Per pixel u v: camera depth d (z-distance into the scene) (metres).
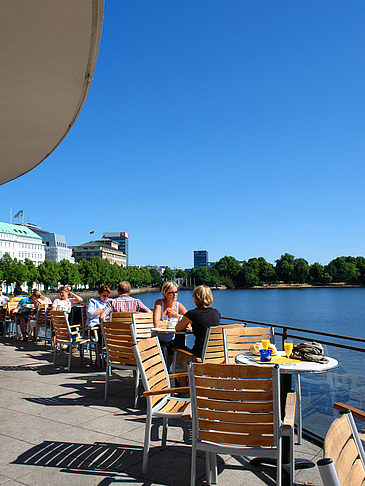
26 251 142.88
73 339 8.64
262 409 3.04
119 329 6.05
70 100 5.76
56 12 3.94
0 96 5.60
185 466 4.00
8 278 104.75
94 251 197.25
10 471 3.90
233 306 92.00
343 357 4.77
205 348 5.48
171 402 4.22
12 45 4.45
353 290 172.00
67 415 5.52
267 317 68.50
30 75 5.08
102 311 8.18
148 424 3.88
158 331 6.41
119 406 5.92
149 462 4.08
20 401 6.17
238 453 3.07
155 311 7.13
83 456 4.22
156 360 4.29
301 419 4.89
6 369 8.51
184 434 4.80
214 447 3.13
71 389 6.87
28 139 7.16
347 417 2.16
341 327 57.22
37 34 4.27
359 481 2.04
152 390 4.02
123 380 7.52
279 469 2.98
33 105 5.88
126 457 4.20
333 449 1.82
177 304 7.57
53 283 115.88
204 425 3.18
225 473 3.86
